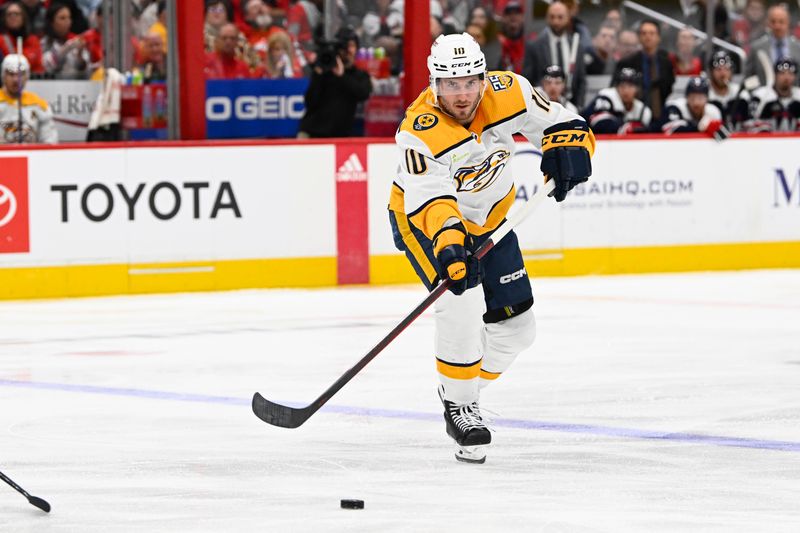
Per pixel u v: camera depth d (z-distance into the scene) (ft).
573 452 26.96
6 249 56.70
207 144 59.36
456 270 24.30
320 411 31.89
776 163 67.67
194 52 64.85
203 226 59.47
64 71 69.21
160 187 58.80
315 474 25.13
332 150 61.36
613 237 65.16
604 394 33.78
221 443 28.19
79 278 57.77
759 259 67.62
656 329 45.88
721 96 72.84
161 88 69.46
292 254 60.90
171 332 46.42
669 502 22.58
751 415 30.96
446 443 28.07
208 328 47.34
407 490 23.72
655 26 71.77
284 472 25.32
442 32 76.02
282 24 73.72
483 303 25.82
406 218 26.66
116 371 38.37
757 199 67.46
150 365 39.37
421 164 24.81
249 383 36.17
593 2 79.05
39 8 68.28
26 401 33.60
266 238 60.49
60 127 69.00
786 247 68.13
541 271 64.03
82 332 46.68
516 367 38.04
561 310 51.24
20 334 46.29
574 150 26.48
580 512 21.88
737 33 82.94
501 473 25.11
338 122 66.03
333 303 54.65
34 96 63.31
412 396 33.88
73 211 57.62
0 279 56.70
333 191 61.46
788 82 73.92
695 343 42.65
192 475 25.11
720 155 66.74
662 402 32.65
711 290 58.13
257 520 21.52
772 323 47.44
